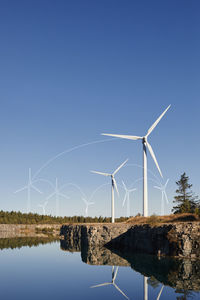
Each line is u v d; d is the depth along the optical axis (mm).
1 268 44375
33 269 43281
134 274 37906
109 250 68250
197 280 33344
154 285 31531
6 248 76562
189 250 49031
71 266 45688
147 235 59562
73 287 31438
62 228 140000
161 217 74938
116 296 27359
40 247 80125
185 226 51219
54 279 35812
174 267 41281
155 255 55000
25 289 30656
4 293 28953
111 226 75312
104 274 38562
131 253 61094
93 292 29094
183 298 26125
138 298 26547
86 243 81750
